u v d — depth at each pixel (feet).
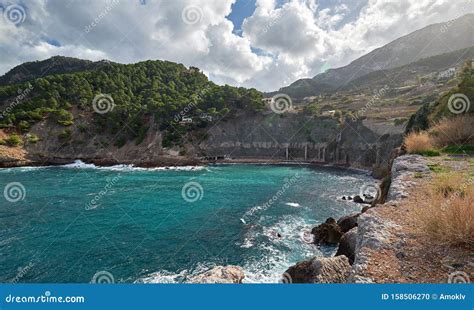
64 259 53.83
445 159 40.37
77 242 62.23
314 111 276.62
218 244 60.03
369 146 206.80
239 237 63.93
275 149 271.08
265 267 49.19
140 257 54.39
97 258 54.03
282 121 279.08
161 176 172.55
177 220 77.77
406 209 20.83
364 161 208.44
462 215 14.67
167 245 59.98
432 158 41.93
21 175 177.99
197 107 297.12
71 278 47.01
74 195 114.01
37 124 273.13
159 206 94.27
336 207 90.63
